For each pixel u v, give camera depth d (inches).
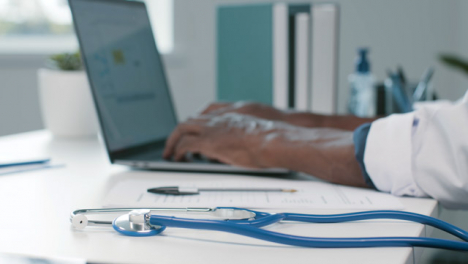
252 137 29.5
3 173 29.1
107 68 35.1
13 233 17.8
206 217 19.6
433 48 102.2
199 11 98.6
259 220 18.0
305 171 27.3
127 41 38.7
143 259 15.2
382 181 23.9
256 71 54.8
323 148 26.7
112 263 14.9
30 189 25.2
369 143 24.3
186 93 100.3
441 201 22.9
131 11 40.3
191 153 34.0
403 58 102.9
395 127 24.1
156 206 21.3
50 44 96.3
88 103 46.6
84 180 27.7
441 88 103.3
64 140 45.0
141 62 40.0
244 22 54.8
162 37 101.5
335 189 25.0
